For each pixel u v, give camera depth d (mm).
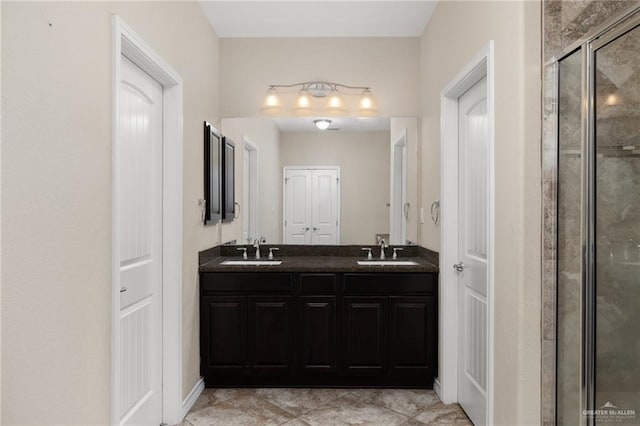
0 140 1096
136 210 2100
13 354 1141
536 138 1698
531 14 1698
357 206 3523
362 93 3453
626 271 1436
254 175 3514
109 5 1633
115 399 1633
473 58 2152
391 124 3457
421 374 2906
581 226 1570
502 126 1861
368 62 3453
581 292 1569
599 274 1516
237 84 3465
